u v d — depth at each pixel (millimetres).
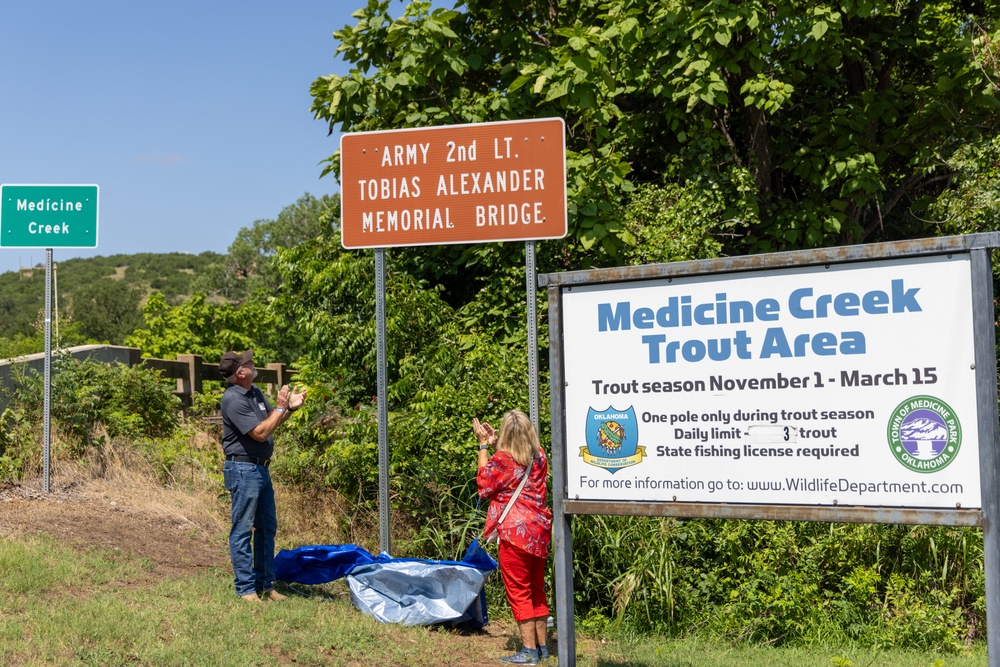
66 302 96312
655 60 10992
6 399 9922
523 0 12188
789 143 12766
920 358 4410
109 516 8273
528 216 7238
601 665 6469
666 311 4949
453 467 9039
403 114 10625
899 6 12750
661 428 4934
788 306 4691
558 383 5129
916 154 12562
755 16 10195
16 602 5727
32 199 8758
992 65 11625
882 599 8086
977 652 7352
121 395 10648
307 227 65250
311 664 5535
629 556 7980
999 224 11219
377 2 10500
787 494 4652
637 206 10609
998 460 4230
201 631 5746
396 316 9844
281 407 6699
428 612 6855
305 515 9531
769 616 7777
